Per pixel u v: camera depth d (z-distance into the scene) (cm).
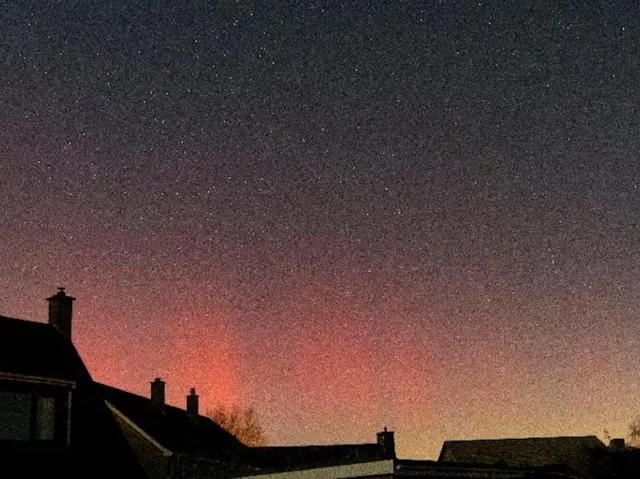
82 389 2458
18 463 1994
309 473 1962
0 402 2167
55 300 2762
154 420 3381
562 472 2514
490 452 4478
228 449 3603
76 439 2256
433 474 2048
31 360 2302
